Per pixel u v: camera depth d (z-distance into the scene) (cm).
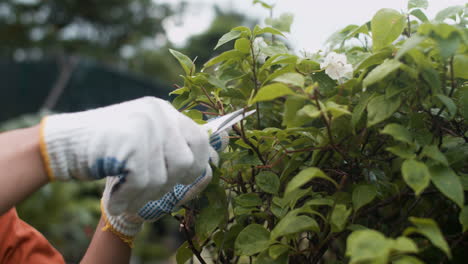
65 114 64
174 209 88
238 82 110
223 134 88
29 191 60
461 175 70
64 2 1761
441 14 76
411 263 50
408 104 74
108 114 64
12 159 58
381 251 47
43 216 408
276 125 101
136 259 531
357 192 70
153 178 64
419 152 67
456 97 77
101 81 757
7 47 1694
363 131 75
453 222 81
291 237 73
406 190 76
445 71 70
